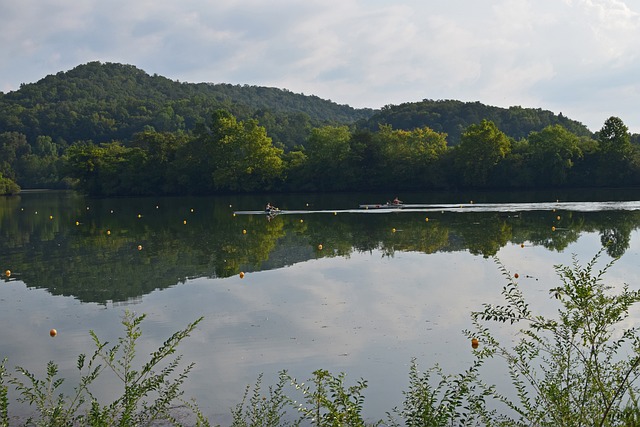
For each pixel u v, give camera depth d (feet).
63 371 47.62
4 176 419.54
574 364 33.19
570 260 86.38
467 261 88.17
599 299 23.71
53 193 409.08
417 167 299.38
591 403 23.76
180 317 61.82
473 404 30.35
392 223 144.36
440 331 53.52
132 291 75.10
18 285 80.79
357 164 308.40
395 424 34.88
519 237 112.37
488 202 209.56
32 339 56.44
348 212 180.86
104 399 41.47
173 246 113.80
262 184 316.19
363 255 96.73
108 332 57.82
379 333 53.57
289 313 61.46
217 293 72.13
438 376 42.88
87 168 331.57
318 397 25.99
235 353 49.75
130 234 135.85
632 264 80.59
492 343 28.71
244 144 310.45
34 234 141.79
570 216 149.07
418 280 75.41
